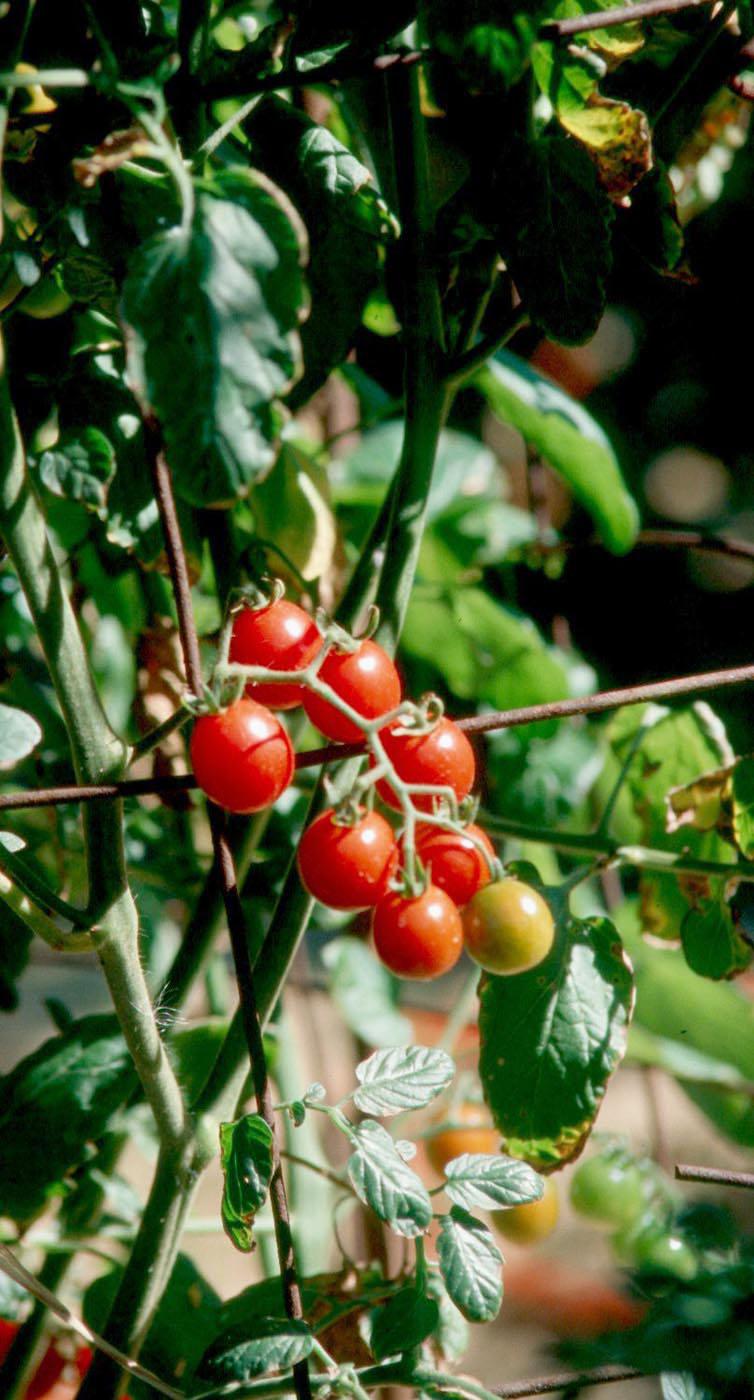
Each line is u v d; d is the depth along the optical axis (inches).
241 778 30.4
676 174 39.9
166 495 31.3
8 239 32.2
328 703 31.3
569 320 33.4
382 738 31.5
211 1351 31.4
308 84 32.2
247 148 36.4
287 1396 34.6
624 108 33.3
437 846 31.9
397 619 34.1
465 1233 31.1
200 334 29.0
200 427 29.0
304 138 34.2
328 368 35.1
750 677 32.5
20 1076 36.9
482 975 35.0
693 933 37.0
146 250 29.2
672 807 37.4
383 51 33.5
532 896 31.7
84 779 31.5
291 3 32.8
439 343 34.2
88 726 31.4
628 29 33.4
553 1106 34.6
